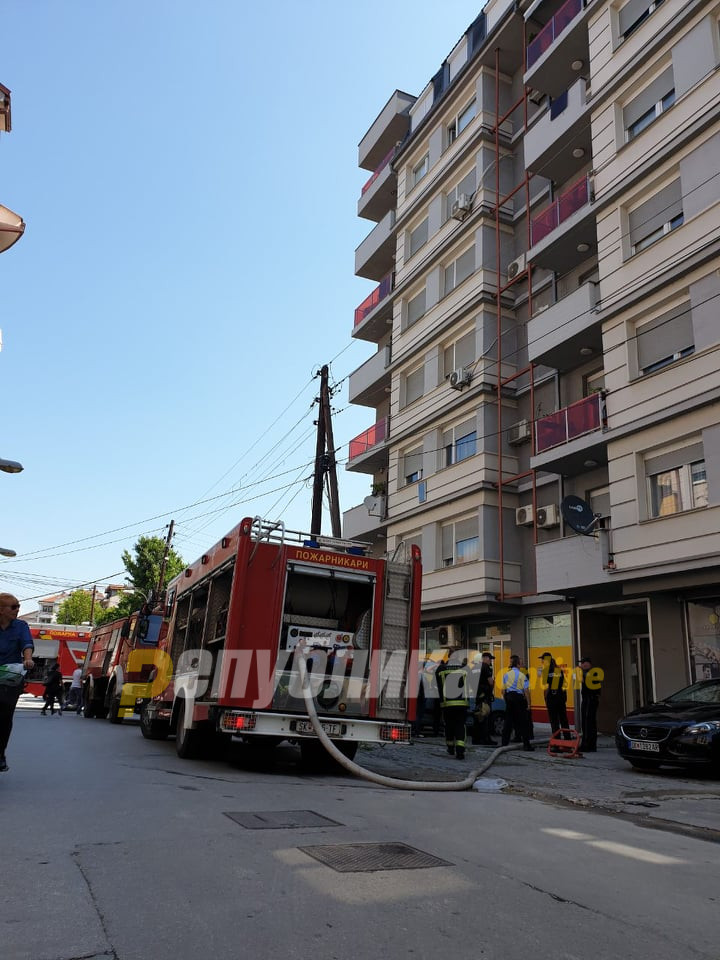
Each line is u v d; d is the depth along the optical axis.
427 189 25.95
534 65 20.08
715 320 14.10
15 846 4.76
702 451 14.23
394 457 26.22
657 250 15.62
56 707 29.94
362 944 3.31
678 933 3.67
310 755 10.61
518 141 23.33
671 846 5.72
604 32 17.84
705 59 14.99
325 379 23.44
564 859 5.05
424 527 23.67
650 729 10.40
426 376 24.73
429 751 13.54
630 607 17.52
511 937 3.49
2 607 7.11
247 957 3.11
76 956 3.05
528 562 20.52
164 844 4.93
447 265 24.72
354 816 6.27
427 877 4.38
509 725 14.12
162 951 3.14
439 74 26.83
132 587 51.38
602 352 18.53
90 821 5.60
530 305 20.17
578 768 11.20
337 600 10.41
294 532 9.92
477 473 21.39
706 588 14.33
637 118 16.84
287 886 4.08
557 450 17.66
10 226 4.72
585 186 18.14
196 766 9.76
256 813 6.19
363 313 30.73
